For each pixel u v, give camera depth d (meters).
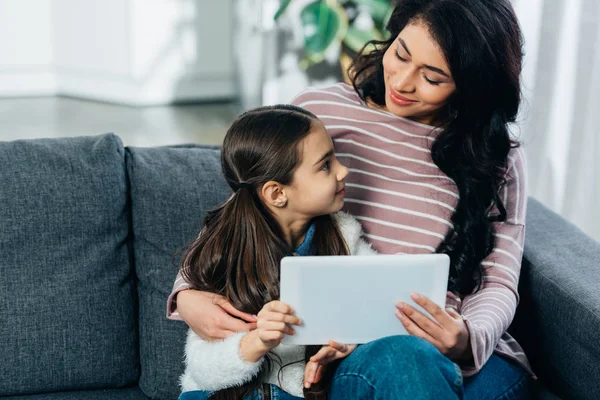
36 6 4.10
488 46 1.31
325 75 3.36
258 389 1.26
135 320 1.52
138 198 1.53
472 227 1.43
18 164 1.49
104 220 1.49
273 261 1.27
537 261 1.48
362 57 1.52
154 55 4.07
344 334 1.21
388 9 3.10
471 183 1.42
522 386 1.35
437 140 1.42
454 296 1.44
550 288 1.41
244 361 1.21
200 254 1.31
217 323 1.25
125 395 1.48
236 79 3.99
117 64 4.07
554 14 2.11
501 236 1.45
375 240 1.44
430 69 1.32
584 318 1.32
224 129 3.80
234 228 1.28
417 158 1.44
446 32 1.29
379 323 1.21
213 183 1.57
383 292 1.19
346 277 1.17
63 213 1.47
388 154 1.45
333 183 1.27
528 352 1.50
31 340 1.43
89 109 4.04
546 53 2.14
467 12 1.29
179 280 1.35
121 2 3.95
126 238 1.53
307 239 1.33
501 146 1.42
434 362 1.14
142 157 1.59
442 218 1.43
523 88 2.17
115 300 1.48
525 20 2.14
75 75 4.21
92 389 1.49
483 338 1.27
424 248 1.42
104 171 1.52
